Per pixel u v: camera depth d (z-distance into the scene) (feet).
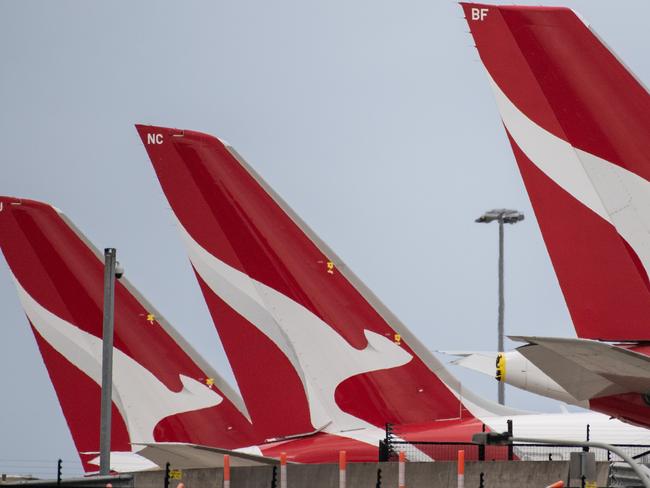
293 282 410.93
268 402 409.28
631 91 286.66
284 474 288.10
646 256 282.56
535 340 248.11
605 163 286.25
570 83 288.92
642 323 280.92
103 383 301.22
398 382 401.29
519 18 291.99
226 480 277.64
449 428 391.86
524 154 290.56
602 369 252.01
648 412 279.69
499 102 292.20
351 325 406.21
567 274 285.64
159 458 389.19
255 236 414.62
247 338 413.39
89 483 245.45
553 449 371.76
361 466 324.39
